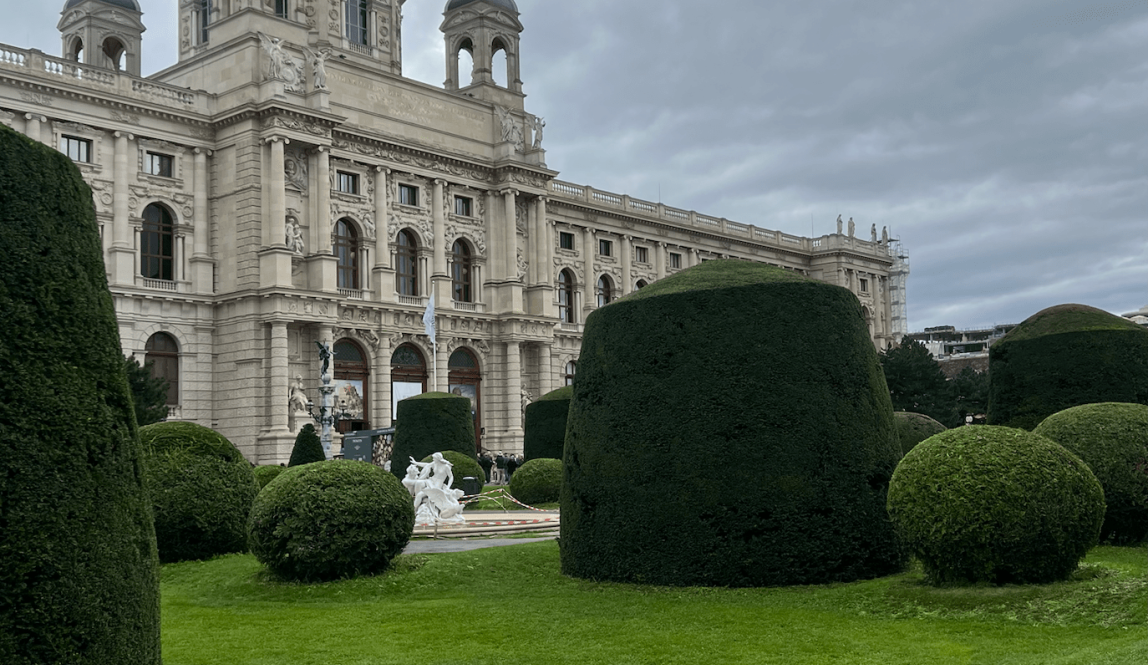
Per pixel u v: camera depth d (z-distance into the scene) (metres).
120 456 10.82
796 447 20.12
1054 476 17.61
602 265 101.31
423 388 80.12
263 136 68.50
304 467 23.53
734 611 17.86
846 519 20.08
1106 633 14.96
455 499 36.25
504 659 15.27
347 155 74.62
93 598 10.13
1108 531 23.30
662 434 20.67
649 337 21.20
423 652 15.92
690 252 111.75
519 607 19.17
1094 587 16.92
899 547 20.61
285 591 21.80
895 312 164.50
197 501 25.88
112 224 63.94
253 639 17.25
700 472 20.25
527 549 25.66
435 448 49.97
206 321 68.56
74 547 10.07
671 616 17.72
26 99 60.12
